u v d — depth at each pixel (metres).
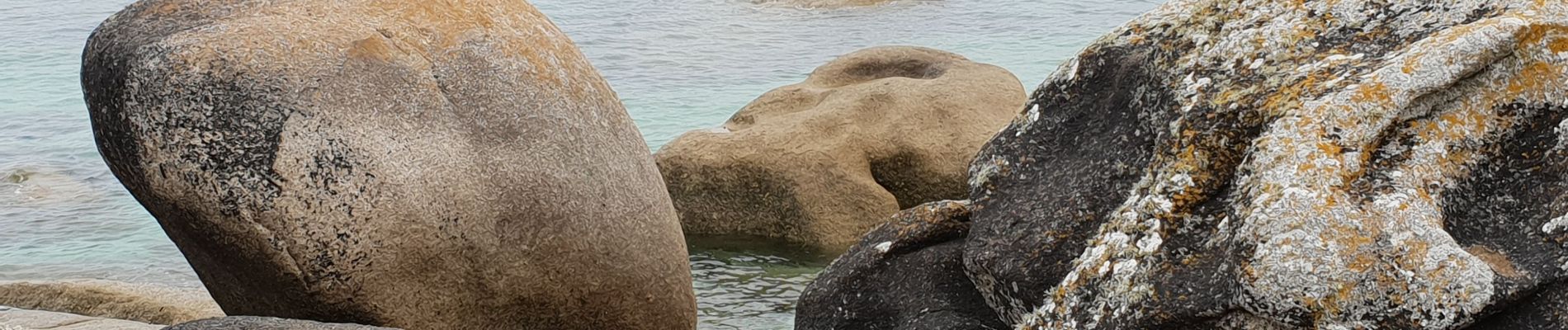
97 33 5.50
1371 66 3.84
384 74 5.50
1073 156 4.36
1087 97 4.45
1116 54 4.44
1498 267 3.50
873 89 11.90
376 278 5.49
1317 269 3.50
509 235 5.71
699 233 11.39
